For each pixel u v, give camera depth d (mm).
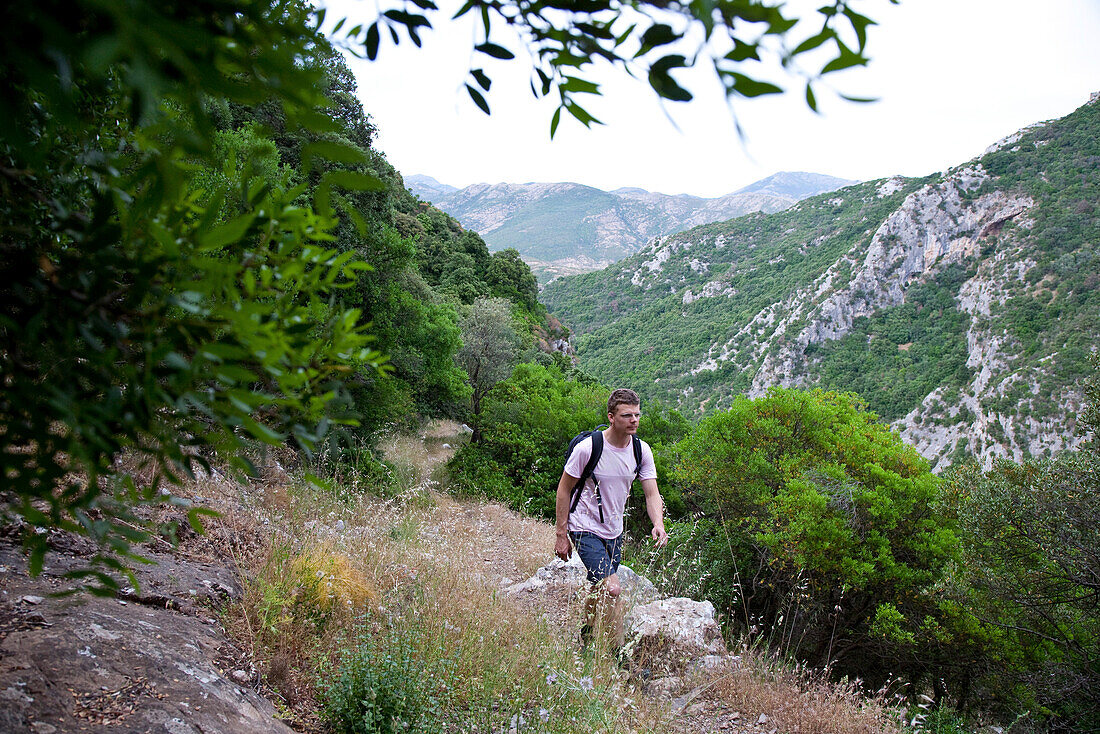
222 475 4434
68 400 675
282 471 5406
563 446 17031
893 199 151125
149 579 2805
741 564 10875
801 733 3623
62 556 2684
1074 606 8438
